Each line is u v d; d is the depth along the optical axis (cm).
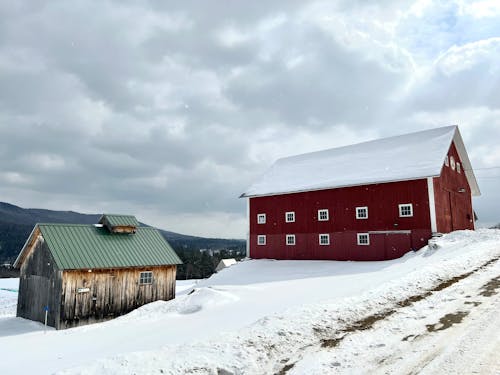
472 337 773
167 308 1839
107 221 2591
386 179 2936
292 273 2855
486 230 2445
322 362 713
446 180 3083
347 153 3762
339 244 3166
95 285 2227
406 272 1584
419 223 2758
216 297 1716
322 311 1017
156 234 2769
